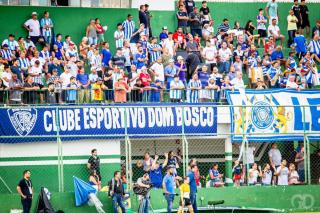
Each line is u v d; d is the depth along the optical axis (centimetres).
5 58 8150
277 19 9475
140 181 7200
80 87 7912
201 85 8281
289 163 8081
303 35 9419
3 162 7594
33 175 7650
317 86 8812
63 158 7669
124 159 8194
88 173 7706
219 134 7619
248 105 7644
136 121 7700
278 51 8988
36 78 8000
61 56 8406
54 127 7625
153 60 8531
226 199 7519
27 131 7562
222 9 9475
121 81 7881
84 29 8819
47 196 6975
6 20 8556
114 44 8875
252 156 7869
